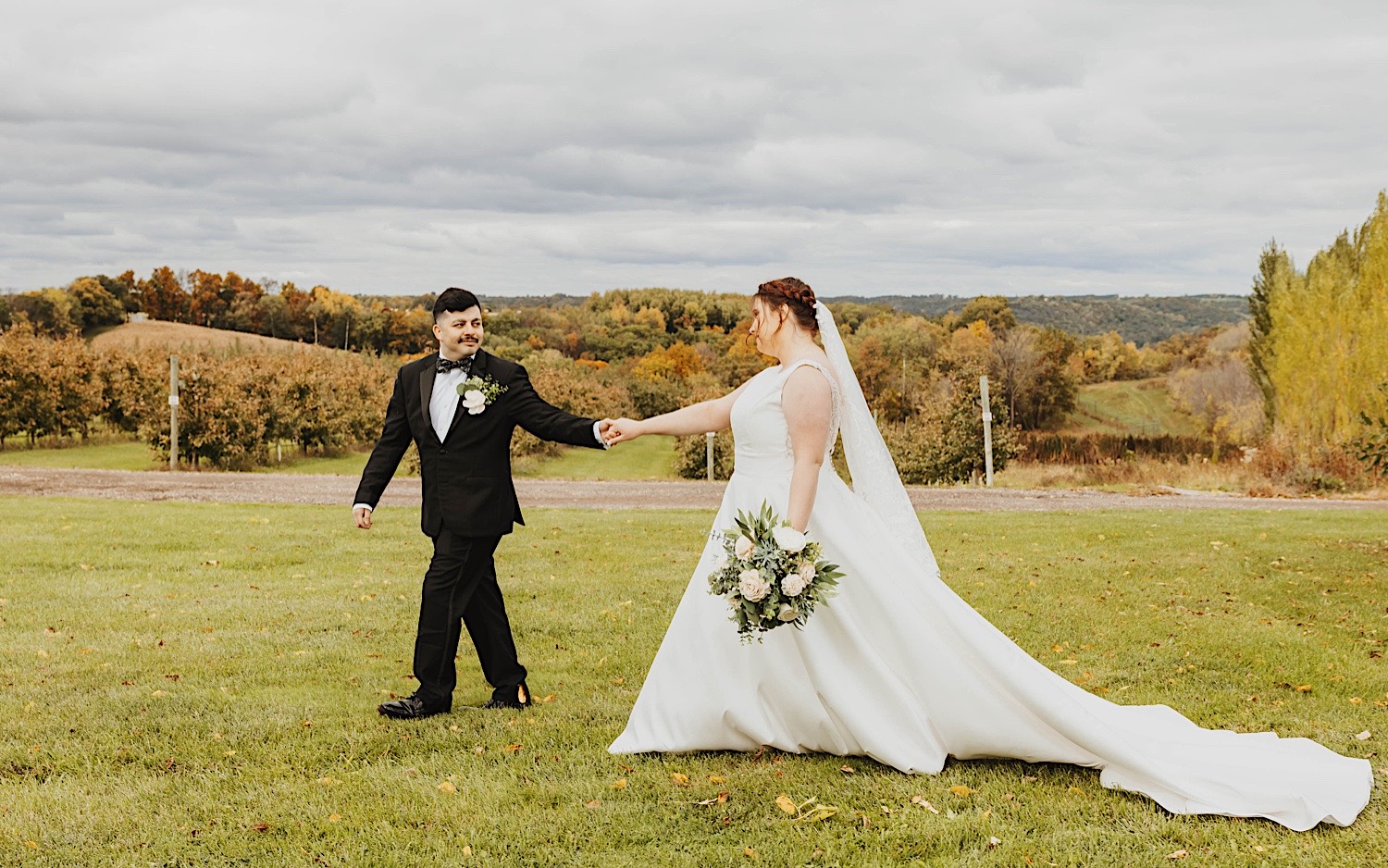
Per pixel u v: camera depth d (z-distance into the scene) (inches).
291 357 1443.2
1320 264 1135.0
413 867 129.6
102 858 131.4
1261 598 321.1
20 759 167.5
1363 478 788.6
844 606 162.2
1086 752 156.8
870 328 2127.2
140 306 2635.3
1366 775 154.1
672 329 2322.8
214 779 158.4
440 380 189.9
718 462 1111.0
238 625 270.7
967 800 147.7
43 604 292.0
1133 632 269.3
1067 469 977.5
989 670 157.4
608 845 135.1
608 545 421.7
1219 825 140.7
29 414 1210.6
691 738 166.7
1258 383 1331.2
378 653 242.7
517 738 177.8
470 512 188.1
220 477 757.3
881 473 169.2
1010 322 2289.6
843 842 134.7
